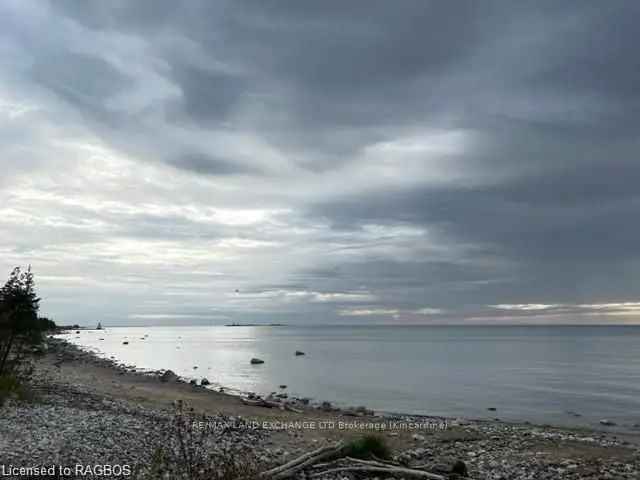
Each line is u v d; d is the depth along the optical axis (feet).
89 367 176.65
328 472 51.03
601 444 77.77
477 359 302.86
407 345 496.23
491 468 60.03
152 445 53.83
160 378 156.87
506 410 127.54
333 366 242.78
